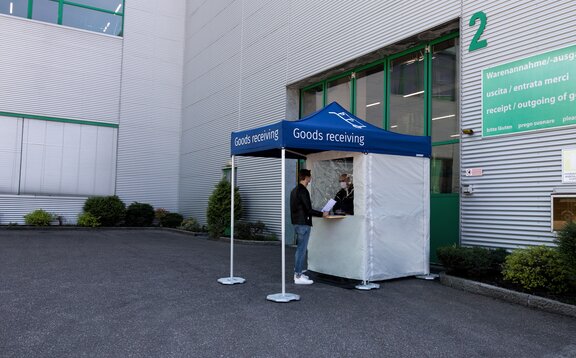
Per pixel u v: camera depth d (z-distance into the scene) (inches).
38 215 717.9
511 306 251.4
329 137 283.0
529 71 304.8
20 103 733.9
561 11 289.9
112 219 766.5
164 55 859.4
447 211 367.6
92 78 793.6
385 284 306.0
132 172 819.4
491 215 324.8
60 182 759.7
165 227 789.9
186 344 187.2
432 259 376.8
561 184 284.2
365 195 304.0
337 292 283.7
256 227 574.2
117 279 317.7
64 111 767.1
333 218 323.6
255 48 625.3
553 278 252.4
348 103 494.3
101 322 215.3
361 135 299.4
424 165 334.3
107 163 799.1
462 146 346.9
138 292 278.4
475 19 342.6
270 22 595.2
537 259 261.7
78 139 777.6
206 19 778.8
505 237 315.0
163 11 861.8
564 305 234.1
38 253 438.3
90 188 783.1
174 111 864.3
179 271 353.7
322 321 221.5
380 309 244.1
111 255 438.6
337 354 179.2
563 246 239.8
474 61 342.6
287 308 244.4
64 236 620.7
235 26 681.6
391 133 316.5
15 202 725.3
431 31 383.2
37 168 743.1
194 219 741.3
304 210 311.3
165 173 850.1
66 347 181.5
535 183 298.5
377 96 457.4
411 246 324.2
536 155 298.8
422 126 404.2
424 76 405.1
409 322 221.3
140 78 836.0
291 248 516.4
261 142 286.8
